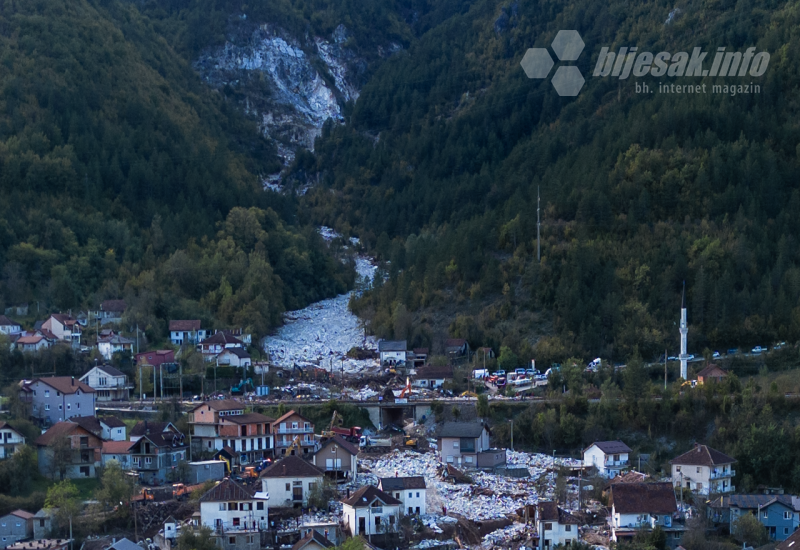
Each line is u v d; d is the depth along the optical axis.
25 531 148.00
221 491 150.88
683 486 172.88
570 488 176.38
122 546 140.50
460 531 153.88
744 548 144.50
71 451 173.25
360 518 150.62
